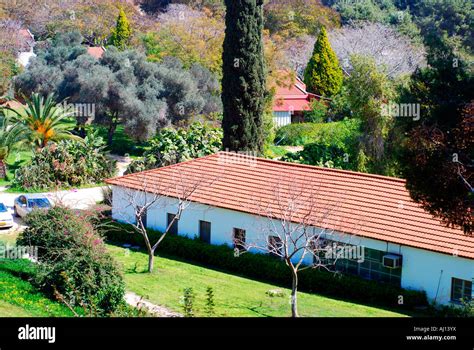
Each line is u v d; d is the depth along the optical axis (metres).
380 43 75.06
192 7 95.00
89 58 59.56
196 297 24.75
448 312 24.86
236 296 25.34
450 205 20.98
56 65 63.31
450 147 21.09
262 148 40.44
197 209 32.19
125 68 56.38
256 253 30.12
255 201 31.05
